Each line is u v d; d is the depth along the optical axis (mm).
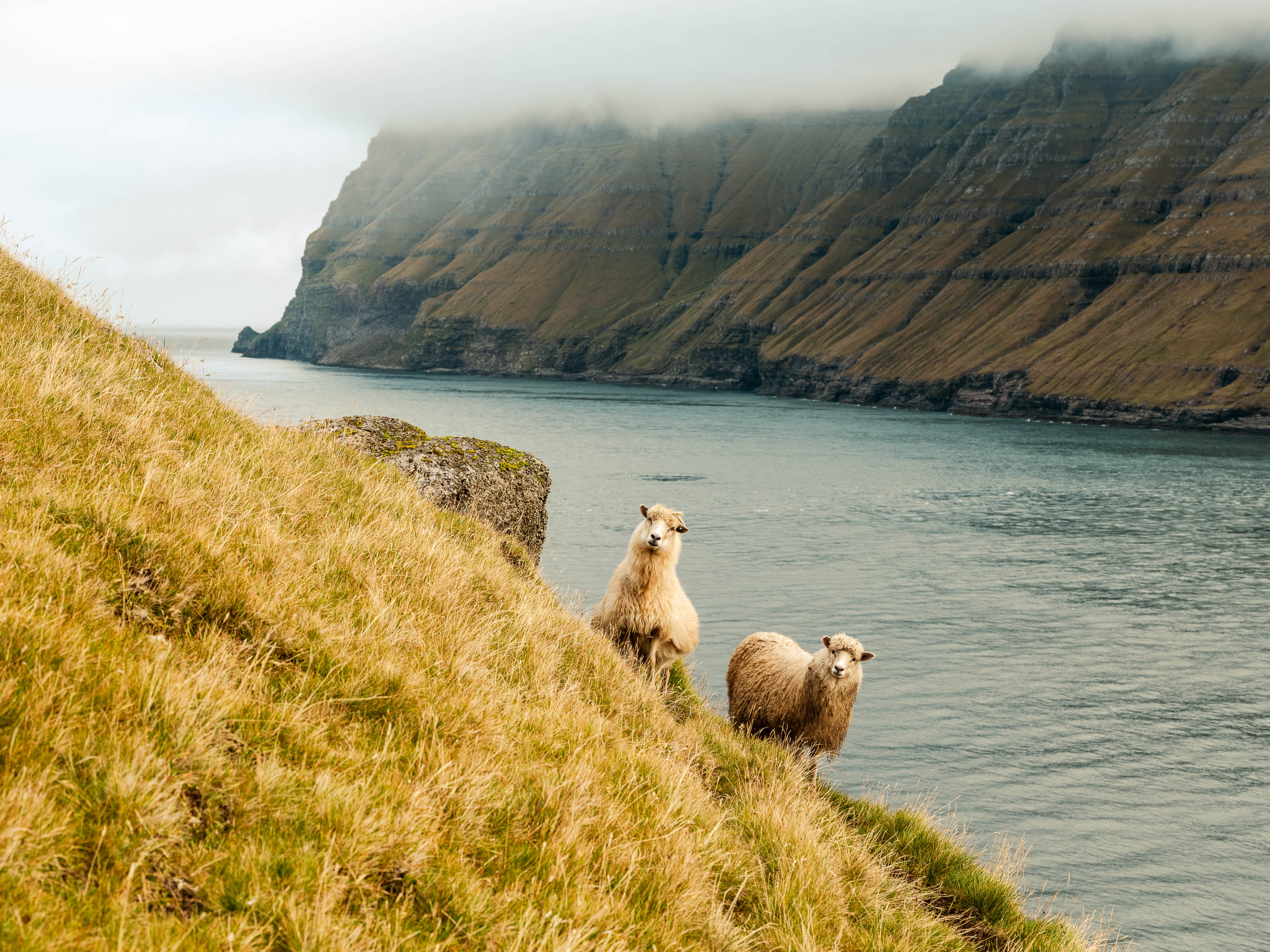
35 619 4051
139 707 3990
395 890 3900
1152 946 25344
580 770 5426
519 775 5207
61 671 3893
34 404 6488
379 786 4352
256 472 8125
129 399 7852
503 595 9023
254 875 3516
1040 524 94062
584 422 192375
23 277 9641
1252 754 39750
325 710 4875
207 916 3322
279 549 6449
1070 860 30094
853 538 84938
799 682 12594
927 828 9828
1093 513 100312
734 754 9445
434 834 4207
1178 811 34000
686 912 4801
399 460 14688
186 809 3670
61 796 3434
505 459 16328
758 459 139625
